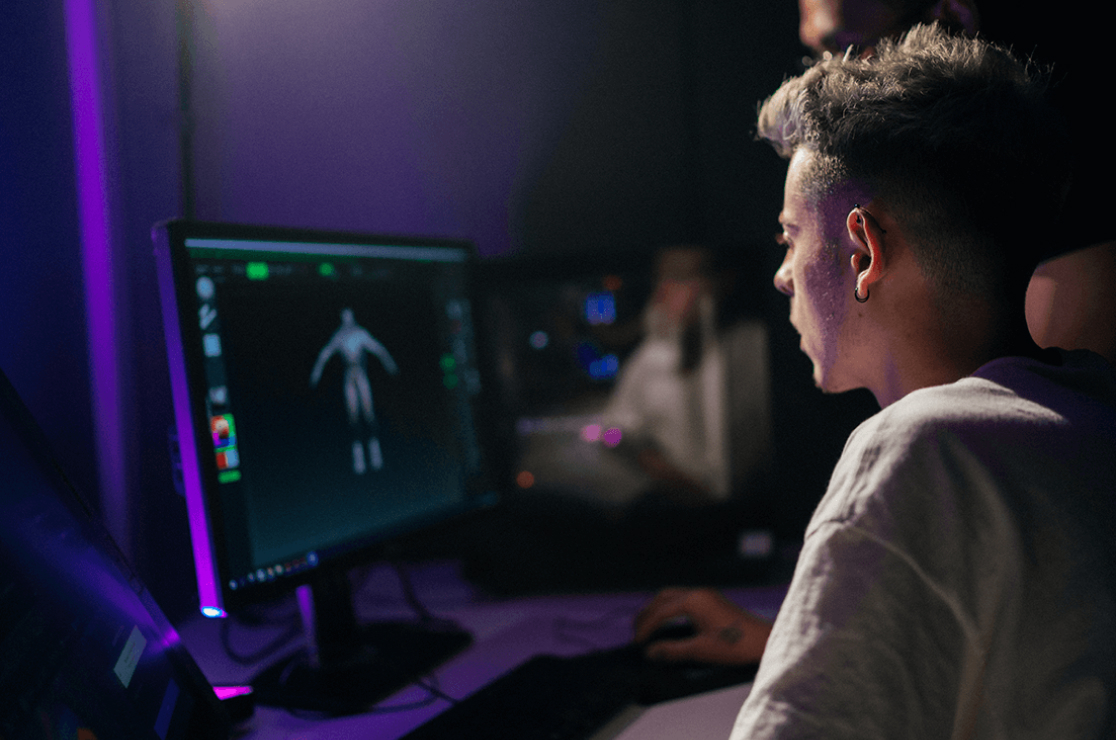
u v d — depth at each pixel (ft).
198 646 3.55
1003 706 1.54
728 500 4.52
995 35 3.10
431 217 5.40
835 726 1.54
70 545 2.06
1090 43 3.07
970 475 1.59
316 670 3.11
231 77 4.80
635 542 4.56
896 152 1.84
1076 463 1.61
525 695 2.80
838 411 5.15
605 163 5.34
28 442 2.11
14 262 3.20
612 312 4.62
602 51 5.31
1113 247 2.97
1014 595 1.52
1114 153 3.00
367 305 3.49
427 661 3.20
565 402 4.67
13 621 1.70
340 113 5.24
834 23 3.12
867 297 1.96
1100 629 1.52
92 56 3.66
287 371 3.06
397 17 5.29
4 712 1.56
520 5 5.32
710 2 5.20
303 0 5.09
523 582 4.16
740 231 5.24
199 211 4.51
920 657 1.55
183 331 2.64
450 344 3.92
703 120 5.24
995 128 1.79
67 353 3.46
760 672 1.67
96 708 1.84
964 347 1.91
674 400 4.57
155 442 3.99
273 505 2.90
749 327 4.49
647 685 2.91
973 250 1.84
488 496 4.03
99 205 3.67
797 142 2.22
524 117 5.35
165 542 4.01
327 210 5.25
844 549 1.62
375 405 3.44
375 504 3.35
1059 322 3.03
